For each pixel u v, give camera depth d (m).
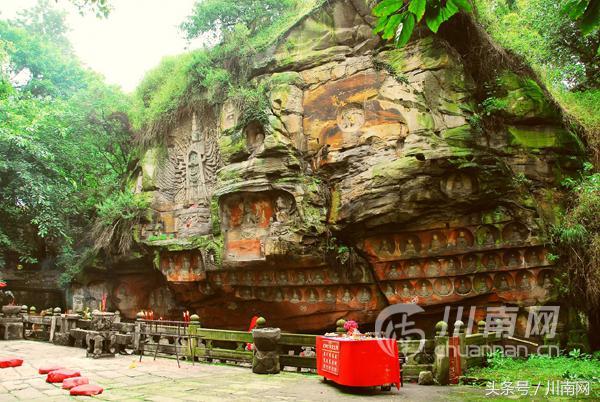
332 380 8.18
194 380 8.52
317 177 14.44
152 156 18.41
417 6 3.14
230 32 17.34
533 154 12.98
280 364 9.72
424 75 13.29
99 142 21.98
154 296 19.33
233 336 10.41
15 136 18.08
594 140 14.06
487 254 12.35
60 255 21.91
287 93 15.01
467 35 13.62
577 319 11.87
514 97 13.20
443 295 12.70
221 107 16.73
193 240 16.12
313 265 13.98
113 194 20.42
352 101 14.30
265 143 14.62
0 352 12.52
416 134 12.87
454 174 12.29
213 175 17.06
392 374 7.63
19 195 19.83
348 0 15.17
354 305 13.95
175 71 19.20
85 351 12.77
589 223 12.15
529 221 11.97
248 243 14.98
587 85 17.39
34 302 22.70
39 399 6.73
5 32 23.14
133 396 7.01
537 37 17.00
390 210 12.55
